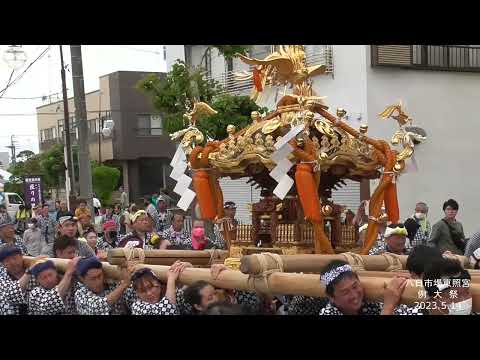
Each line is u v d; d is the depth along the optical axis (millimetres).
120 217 15023
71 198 13836
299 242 4574
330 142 4484
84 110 12359
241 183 15469
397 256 4383
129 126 28141
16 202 28297
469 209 14672
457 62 14578
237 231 5004
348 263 3801
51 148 31031
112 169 24141
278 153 4223
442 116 14320
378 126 13258
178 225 8859
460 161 14602
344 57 13469
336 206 4949
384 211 5289
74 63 12266
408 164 4957
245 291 4062
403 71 13688
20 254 5547
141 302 4297
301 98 4551
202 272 4066
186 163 5086
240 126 11195
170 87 12031
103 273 4848
